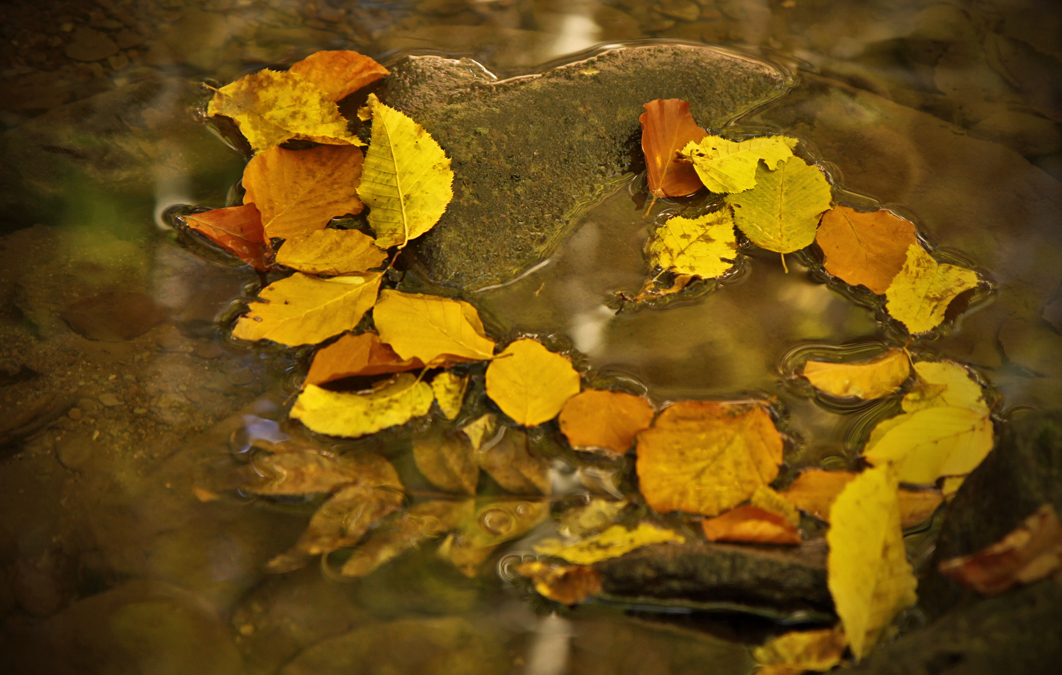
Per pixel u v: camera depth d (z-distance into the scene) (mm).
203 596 1786
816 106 2000
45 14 2051
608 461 1828
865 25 2076
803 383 1859
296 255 1874
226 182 1945
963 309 1890
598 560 1787
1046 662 1724
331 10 2070
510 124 1952
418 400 1836
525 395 1835
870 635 1766
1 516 1806
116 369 1856
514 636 1779
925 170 1962
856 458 1832
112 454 1827
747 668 1773
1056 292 1897
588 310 1884
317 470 1820
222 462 1825
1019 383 1859
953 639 1741
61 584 1788
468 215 1910
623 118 1966
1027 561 1744
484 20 2066
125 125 1971
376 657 1772
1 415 1839
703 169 1915
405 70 2000
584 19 2070
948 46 2059
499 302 1884
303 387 1844
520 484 1819
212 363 1861
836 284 1898
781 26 2072
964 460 1821
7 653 1770
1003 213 1937
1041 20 2084
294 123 1944
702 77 1994
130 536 1803
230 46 2035
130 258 1902
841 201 1939
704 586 1781
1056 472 1765
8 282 1888
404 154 1896
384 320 1851
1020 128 1998
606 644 1778
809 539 1800
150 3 2064
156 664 1770
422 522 1807
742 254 1910
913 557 1800
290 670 1769
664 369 1862
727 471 1811
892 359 1860
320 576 1792
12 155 1946
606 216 1927
